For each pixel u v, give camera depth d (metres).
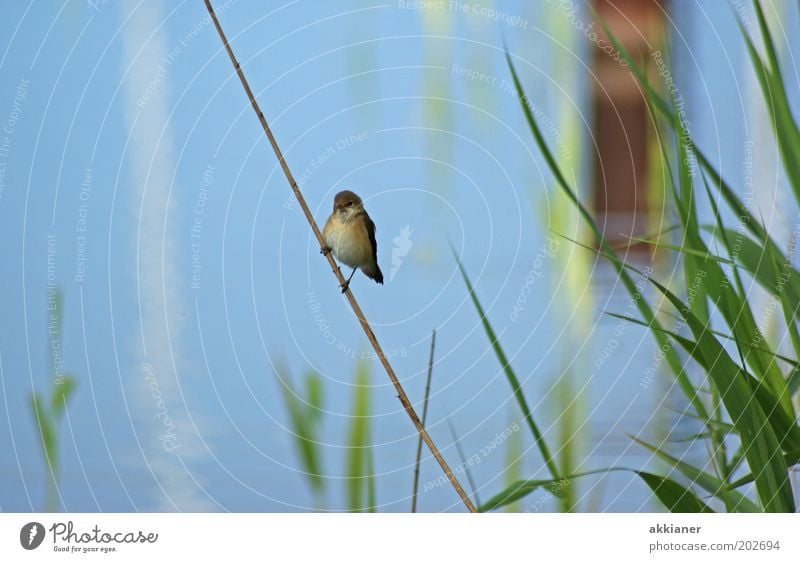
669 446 9.50
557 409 10.70
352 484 9.59
